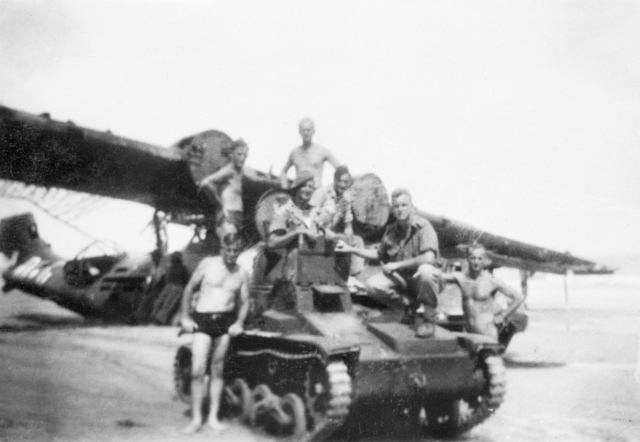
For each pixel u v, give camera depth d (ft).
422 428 23.44
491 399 21.86
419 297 21.58
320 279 22.70
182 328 22.22
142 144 31.30
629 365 33.50
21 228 42.78
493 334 26.76
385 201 29.60
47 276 41.86
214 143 32.45
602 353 37.14
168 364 28.43
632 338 40.78
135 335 33.88
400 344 20.76
